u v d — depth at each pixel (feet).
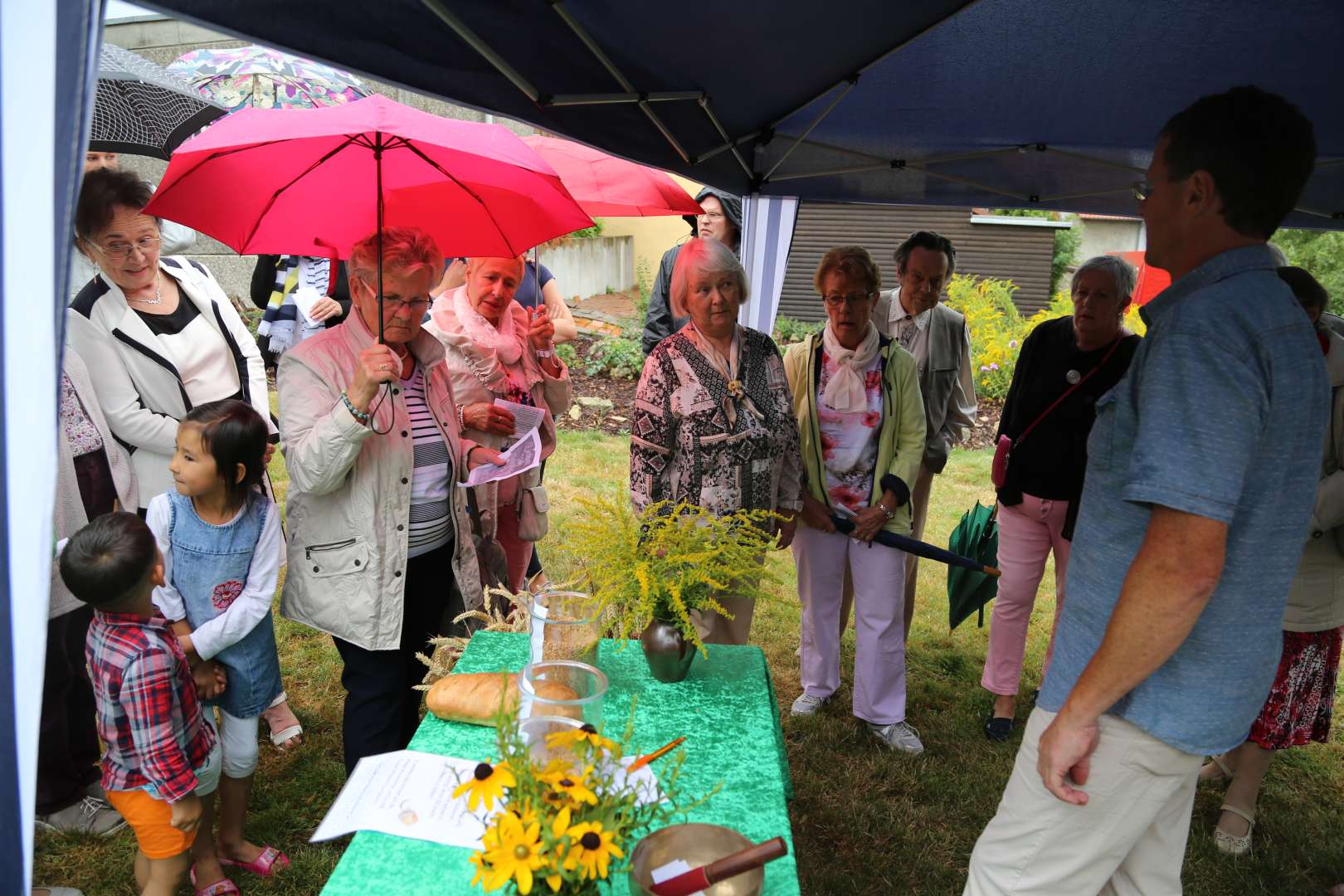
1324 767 12.42
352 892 4.46
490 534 11.26
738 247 16.75
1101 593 5.68
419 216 9.95
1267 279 5.19
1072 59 10.66
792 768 11.55
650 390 9.98
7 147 3.51
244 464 8.09
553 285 15.57
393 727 8.89
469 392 11.24
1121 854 5.78
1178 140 5.34
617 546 6.91
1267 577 5.30
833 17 8.80
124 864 8.87
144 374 9.72
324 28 5.69
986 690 13.91
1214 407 4.89
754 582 9.95
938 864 9.98
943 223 47.55
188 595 8.14
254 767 8.77
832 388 11.30
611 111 9.25
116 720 7.21
